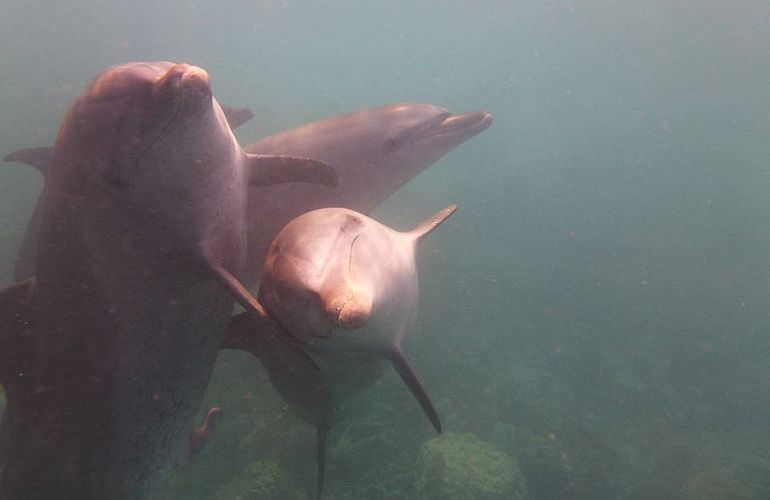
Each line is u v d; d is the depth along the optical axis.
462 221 21.97
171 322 3.00
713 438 12.89
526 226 24.94
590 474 10.70
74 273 2.69
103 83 2.30
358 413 8.36
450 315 14.23
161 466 3.70
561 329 16.36
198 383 3.57
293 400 4.09
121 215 2.56
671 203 31.77
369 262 2.55
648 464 11.73
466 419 10.84
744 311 18.89
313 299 2.25
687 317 18.14
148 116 2.29
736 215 30.70
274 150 5.19
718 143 49.16
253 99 43.91
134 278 2.74
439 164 34.75
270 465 6.98
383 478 7.66
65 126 2.51
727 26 62.12
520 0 85.75
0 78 31.25
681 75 70.69
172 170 2.50
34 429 3.08
